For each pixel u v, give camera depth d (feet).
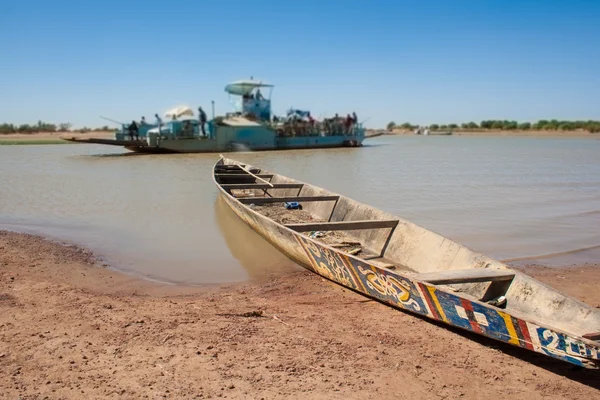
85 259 32.65
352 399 15.76
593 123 384.06
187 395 15.67
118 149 165.99
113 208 51.78
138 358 18.07
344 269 25.59
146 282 28.43
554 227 44.32
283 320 22.30
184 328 20.97
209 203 54.95
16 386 15.97
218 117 150.41
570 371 18.08
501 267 23.25
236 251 35.17
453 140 292.61
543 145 214.90
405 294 21.90
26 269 29.58
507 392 16.62
